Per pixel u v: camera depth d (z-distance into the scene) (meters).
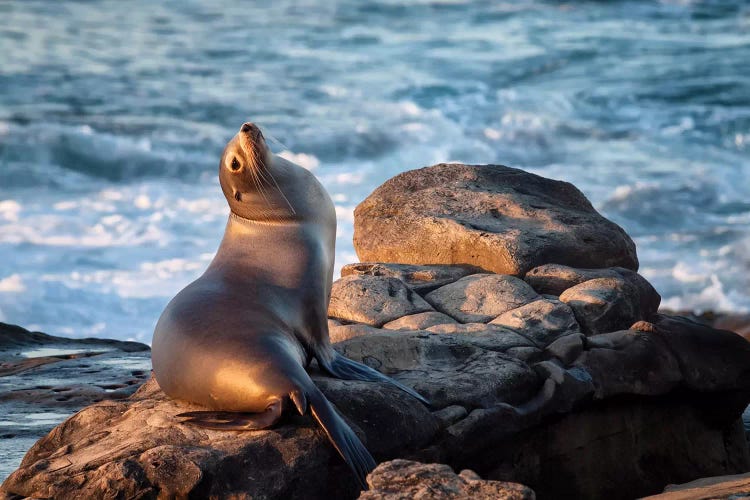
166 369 15.41
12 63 82.94
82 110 70.31
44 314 37.09
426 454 15.54
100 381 24.47
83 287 39.34
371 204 23.95
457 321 19.64
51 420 21.23
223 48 92.62
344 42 96.31
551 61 89.12
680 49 92.56
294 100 76.00
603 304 19.53
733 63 86.31
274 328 15.46
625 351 18.61
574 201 24.17
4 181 55.56
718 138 67.12
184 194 54.06
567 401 17.39
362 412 15.17
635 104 75.31
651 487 18.81
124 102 73.44
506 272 21.14
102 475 13.54
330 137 66.31
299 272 16.58
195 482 13.39
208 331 15.11
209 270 16.86
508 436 16.58
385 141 66.56
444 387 16.58
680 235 48.16
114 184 56.44
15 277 39.59
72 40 92.94
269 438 14.20
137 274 40.97
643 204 52.50
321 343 16.67
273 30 100.69
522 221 22.44
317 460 14.25
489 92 79.75
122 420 15.58
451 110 74.88
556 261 21.38
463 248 21.83
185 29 100.25
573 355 18.23
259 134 16.59
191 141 64.94
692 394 19.34
